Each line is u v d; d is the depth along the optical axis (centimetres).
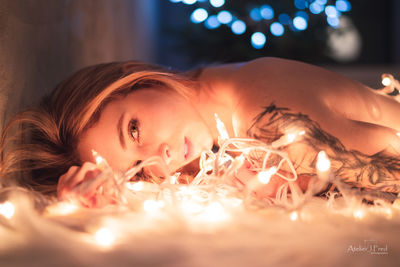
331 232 44
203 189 60
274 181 61
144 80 68
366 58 286
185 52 237
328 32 226
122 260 39
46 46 83
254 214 50
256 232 44
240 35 219
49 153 68
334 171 57
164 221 48
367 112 65
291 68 66
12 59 67
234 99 68
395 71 245
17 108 69
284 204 53
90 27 117
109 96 66
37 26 79
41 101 72
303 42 213
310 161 58
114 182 52
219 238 43
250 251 40
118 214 50
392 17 281
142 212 52
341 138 57
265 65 67
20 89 70
